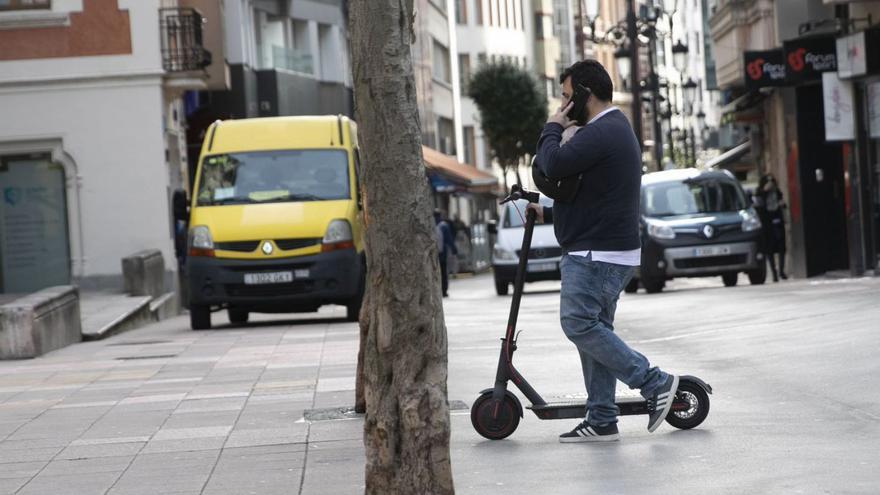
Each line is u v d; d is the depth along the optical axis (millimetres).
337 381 19312
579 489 10805
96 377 22141
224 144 33812
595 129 12742
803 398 15219
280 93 71938
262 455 13266
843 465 11234
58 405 18344
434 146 112688
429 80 111062
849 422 13438
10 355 27500
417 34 104812
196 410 16906
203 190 33156
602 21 159875
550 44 153250
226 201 32844
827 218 52219
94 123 47656
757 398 15445
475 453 12719
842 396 15156
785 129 54469
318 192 32906
